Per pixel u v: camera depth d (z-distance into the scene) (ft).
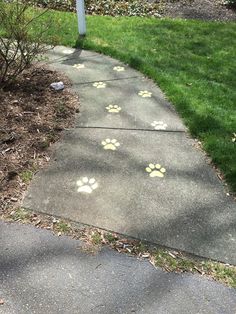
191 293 6.41
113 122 10.75
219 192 8.48
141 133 10.36
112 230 7.48
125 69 13.82
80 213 7.82
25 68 12.36
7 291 6.35
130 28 17.66
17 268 6.72
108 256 6.99
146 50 15.46
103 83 12.78
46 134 10.02
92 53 14.93
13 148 9.42
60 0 20.30
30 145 9.58
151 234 7.43
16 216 7.70
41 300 6.23
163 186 8.58
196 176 8.93
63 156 9.37
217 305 6.24
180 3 21.85
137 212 7.89
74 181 8.63
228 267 6.86
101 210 7.91
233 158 9.41
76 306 6.15
